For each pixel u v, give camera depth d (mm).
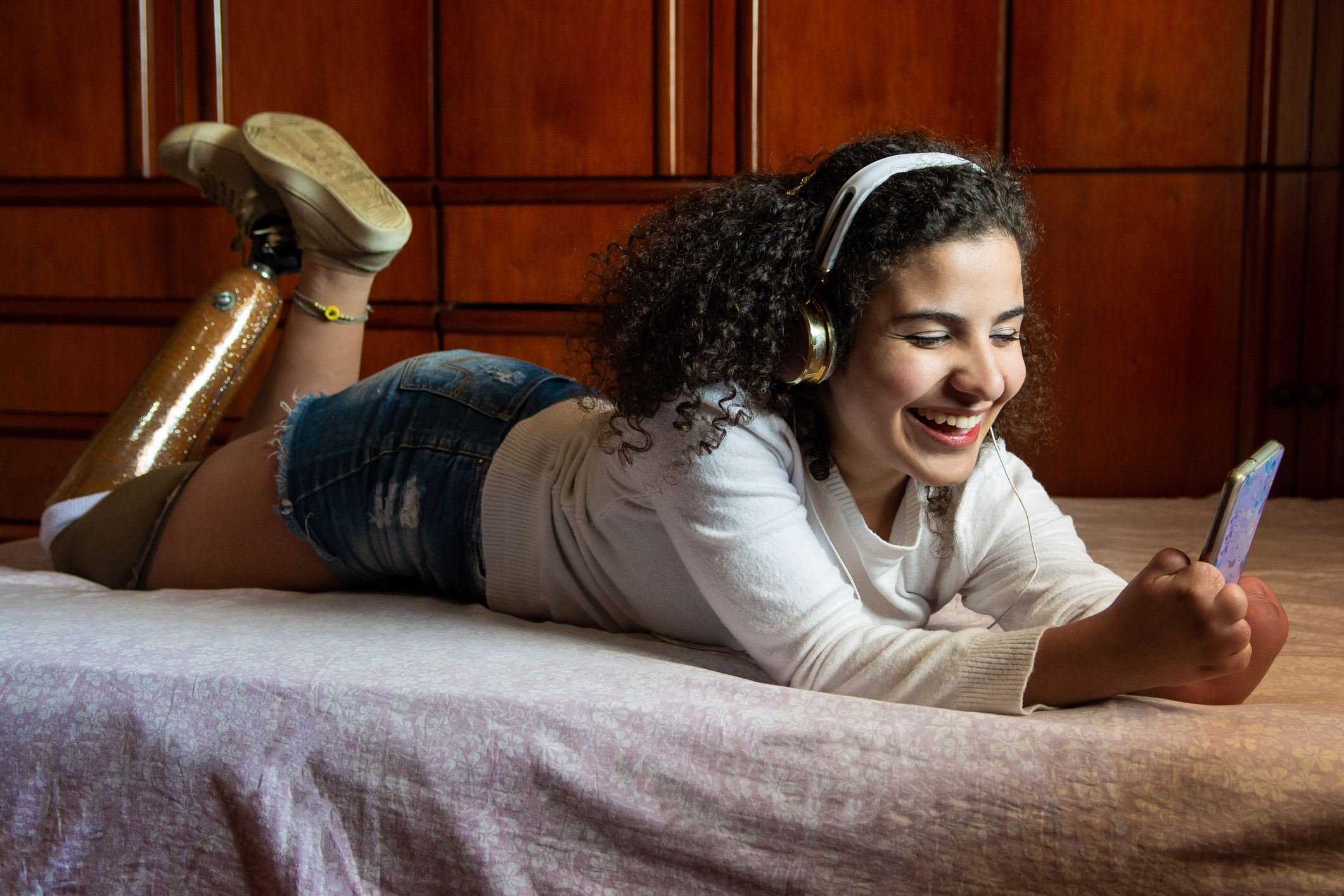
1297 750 708
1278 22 2736
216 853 848
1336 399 2805
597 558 1063
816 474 947
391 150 3127
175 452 1599
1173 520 2141
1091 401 2916
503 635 1049
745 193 911
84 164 3236
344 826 833
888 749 764
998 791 735
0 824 880
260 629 1058
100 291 3273
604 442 989
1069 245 2883
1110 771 724
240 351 1691
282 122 1802
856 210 833
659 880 789
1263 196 2789
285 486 1264
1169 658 753
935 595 1062
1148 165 2832
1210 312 2850
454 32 3057
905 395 824
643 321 912
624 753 800
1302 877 682
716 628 1046
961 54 2871
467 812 812
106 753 877
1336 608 1256
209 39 3139
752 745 784
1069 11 2816
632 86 3002
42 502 3348
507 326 3107
